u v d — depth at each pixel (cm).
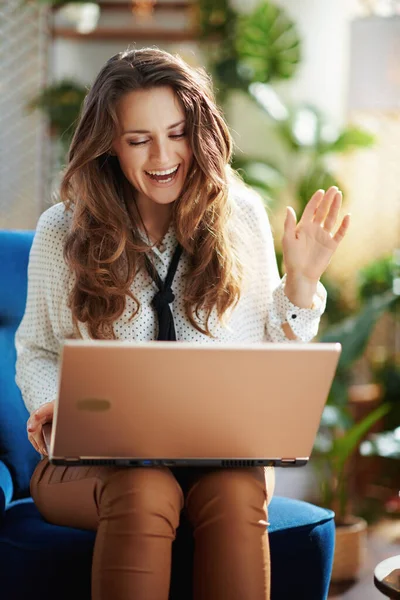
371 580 326
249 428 177
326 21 533
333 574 322
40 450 211
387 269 459
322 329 483
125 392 168
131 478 179
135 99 205
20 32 579
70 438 175
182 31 552
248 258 226
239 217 228
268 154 557
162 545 176
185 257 220
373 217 513
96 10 552
